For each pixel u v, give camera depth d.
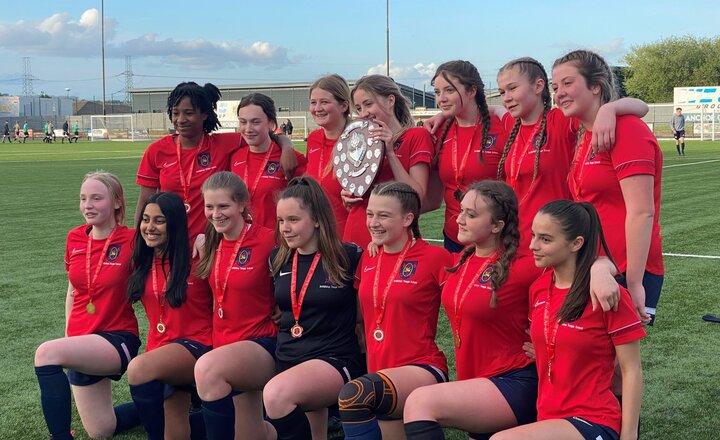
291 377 3.69
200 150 5.12
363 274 3.90
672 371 5.27
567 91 3.64
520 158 4.15
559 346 3.20
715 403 4.69
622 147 3.46
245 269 4.15
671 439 4.19
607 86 3.64
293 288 3.95
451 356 5.70
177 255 4.25
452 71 4.49
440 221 12.45
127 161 29.64
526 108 4.08
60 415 4.07
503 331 3.57
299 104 70.69
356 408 3.42
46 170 24.77
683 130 27.98
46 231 11.66
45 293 7.73
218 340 4.25
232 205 4.17
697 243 9.84
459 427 3.38
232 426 3.92
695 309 6.76
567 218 3.16
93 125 69.69
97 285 4.39
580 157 3.74
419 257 3.77
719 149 32.00
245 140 5.01
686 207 13.25
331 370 3.82
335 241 3.97
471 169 4.53
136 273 4.31
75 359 4.11
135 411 4.53
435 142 4.80
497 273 3.50
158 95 81.62
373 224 3.79
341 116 4.84
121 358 4.30
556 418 3.18
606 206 3.63
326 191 4.81
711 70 66.44
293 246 3.97
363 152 4.50
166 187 5.14
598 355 3.14
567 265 3.23
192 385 4.19
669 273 8.15
